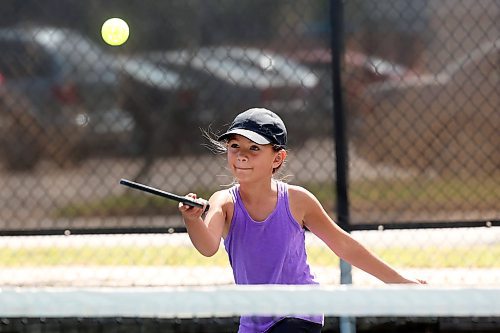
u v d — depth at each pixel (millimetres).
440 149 14648
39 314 6867
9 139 15164
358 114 14633
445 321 13500
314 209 10242
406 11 14664
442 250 16844
